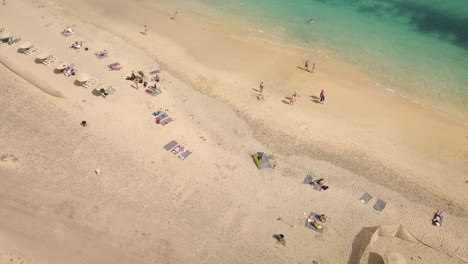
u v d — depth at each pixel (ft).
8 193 88.94
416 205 97.96
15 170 95.04
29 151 100.89
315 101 131.34
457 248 88.33
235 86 134.21
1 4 160.15
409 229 91.66
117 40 149.59
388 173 106.63
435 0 201.77
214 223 89.35
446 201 99.96
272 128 118.11
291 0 194.49
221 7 183.32
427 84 143.64
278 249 85.40
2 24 148.46
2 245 78.23
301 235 88.58
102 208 89.04
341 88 138.82
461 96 138.82
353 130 120.88
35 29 147.95
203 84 132.87
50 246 80.18
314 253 85.15
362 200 97.81
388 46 163.43
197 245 84.43
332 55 156.46
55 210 87.10
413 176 106.63
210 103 124.88
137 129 111.04
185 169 101.19
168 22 166.81
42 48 138.21
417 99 136.77
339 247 86.53
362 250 85.81
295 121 121.80
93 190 92.94
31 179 93.35
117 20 163.12
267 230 89.10
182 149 106.52
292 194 97.76
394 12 189.57
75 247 80.79
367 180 103.71
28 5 162.50
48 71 127.85
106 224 85.92
